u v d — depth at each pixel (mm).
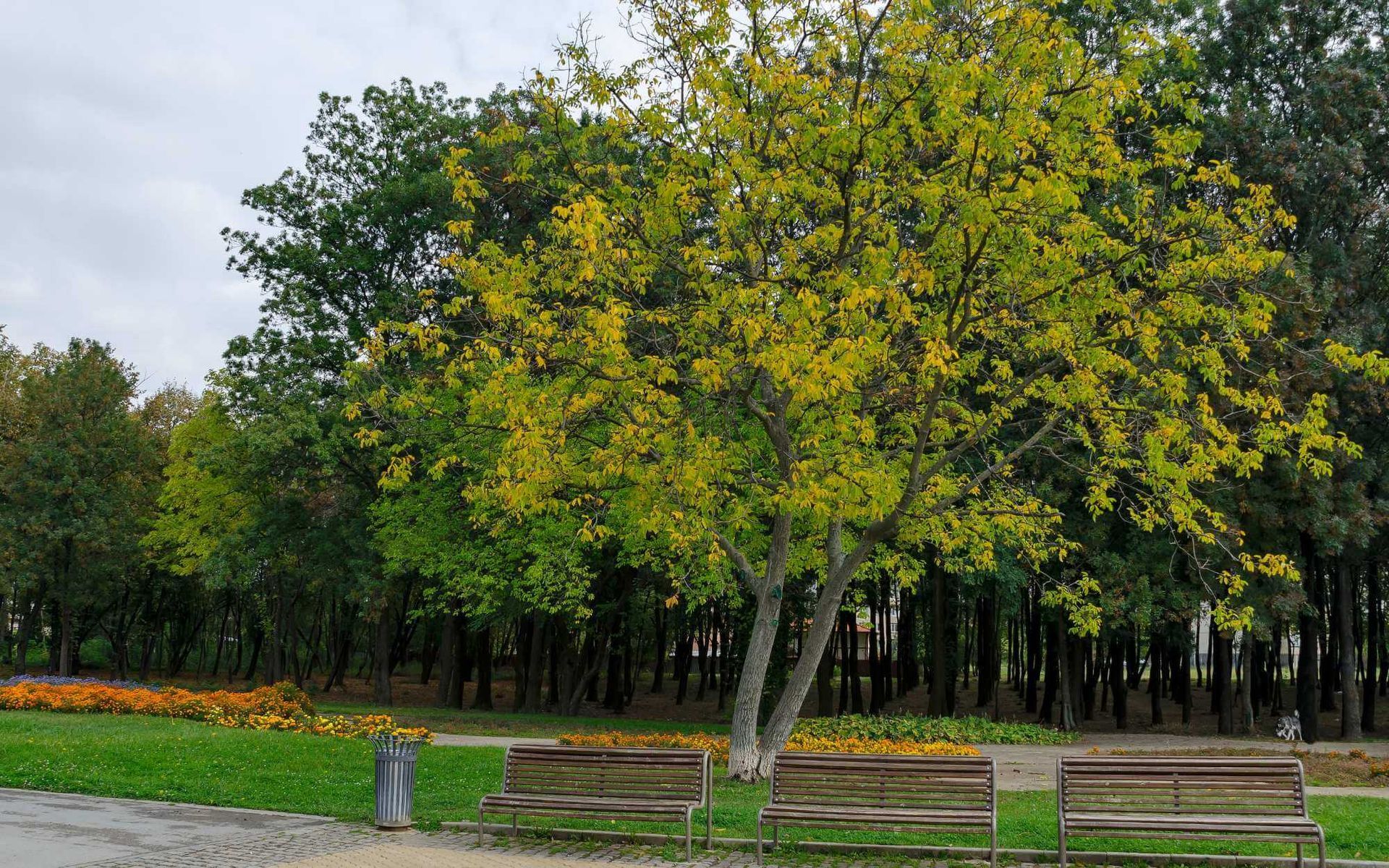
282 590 40625
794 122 13102
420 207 31531
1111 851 9656
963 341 16516
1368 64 26984
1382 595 37438
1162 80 23969
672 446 12555
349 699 40812
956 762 9656
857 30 13273
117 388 44750
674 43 13719
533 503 13297
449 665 34500
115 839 9883
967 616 39156
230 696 22188
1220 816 9227
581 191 14828
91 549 42469
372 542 30156
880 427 17078
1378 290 27562
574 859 9562
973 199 11477
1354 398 24906
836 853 9945
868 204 13992
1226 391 13406
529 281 13930
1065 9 24141
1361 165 25734
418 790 13727
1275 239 26359
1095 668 36719
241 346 31906
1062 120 12344
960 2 12898
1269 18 27516
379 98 33188
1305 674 27547
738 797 12945
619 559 24281
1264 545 25938
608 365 13055
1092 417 13492
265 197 32312
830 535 15180
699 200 14188
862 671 60125
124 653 50281
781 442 14172
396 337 28812
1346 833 10328
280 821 11258
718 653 52281
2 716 19547
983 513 15117
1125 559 26469
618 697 38469
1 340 49500
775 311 13141
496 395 13141
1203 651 64000
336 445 30656
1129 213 22406
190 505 36375
